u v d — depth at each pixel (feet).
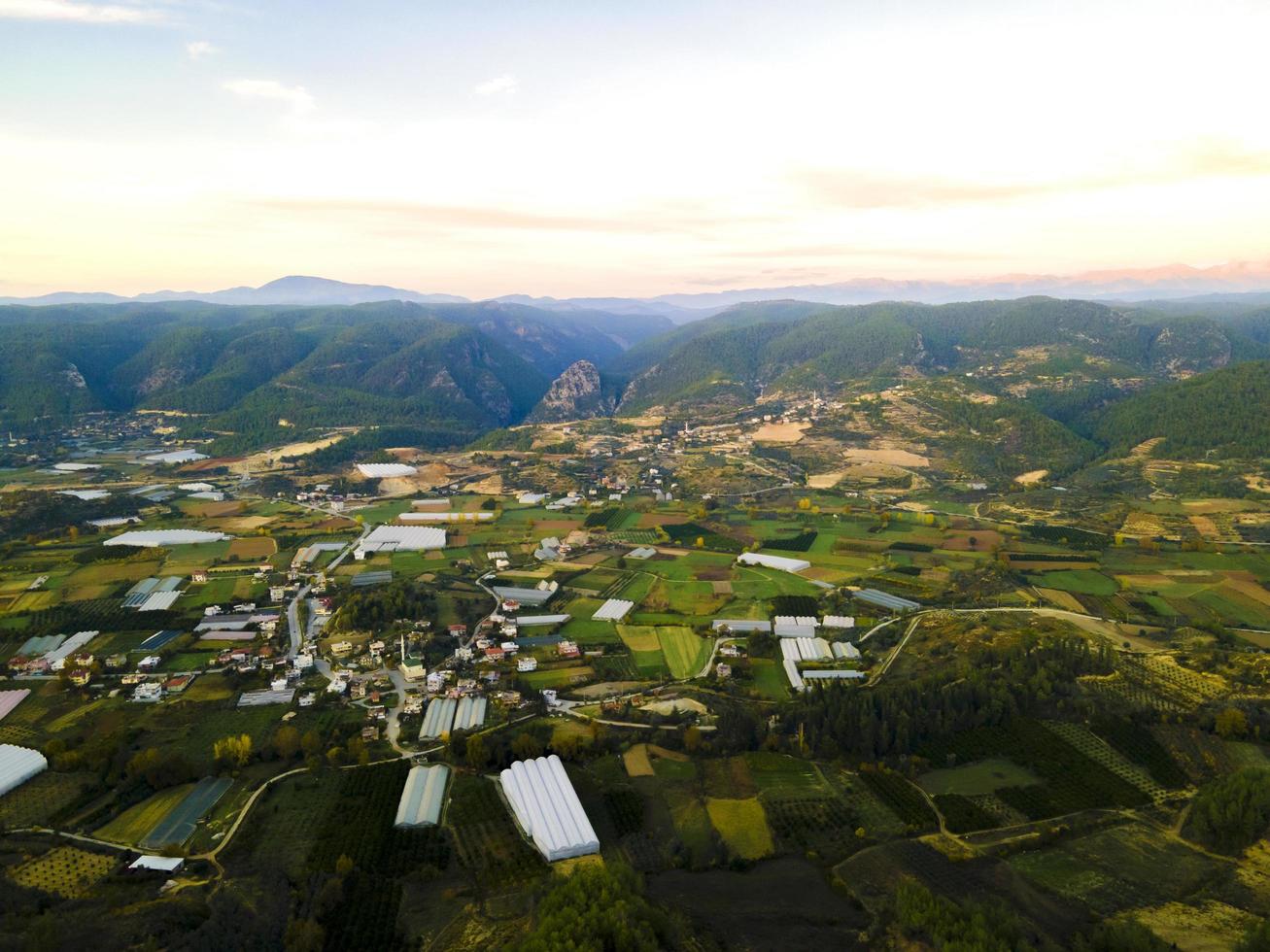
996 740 529.45
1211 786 454.40
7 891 368.48
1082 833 437.99
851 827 444.14
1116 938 336.29
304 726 552.41
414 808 449.89
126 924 339.36
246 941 335.47
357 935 348.38
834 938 349.41
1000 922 342.23
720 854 414.82
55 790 467.52
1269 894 378.94
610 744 523.29
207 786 474.90
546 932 325.01
